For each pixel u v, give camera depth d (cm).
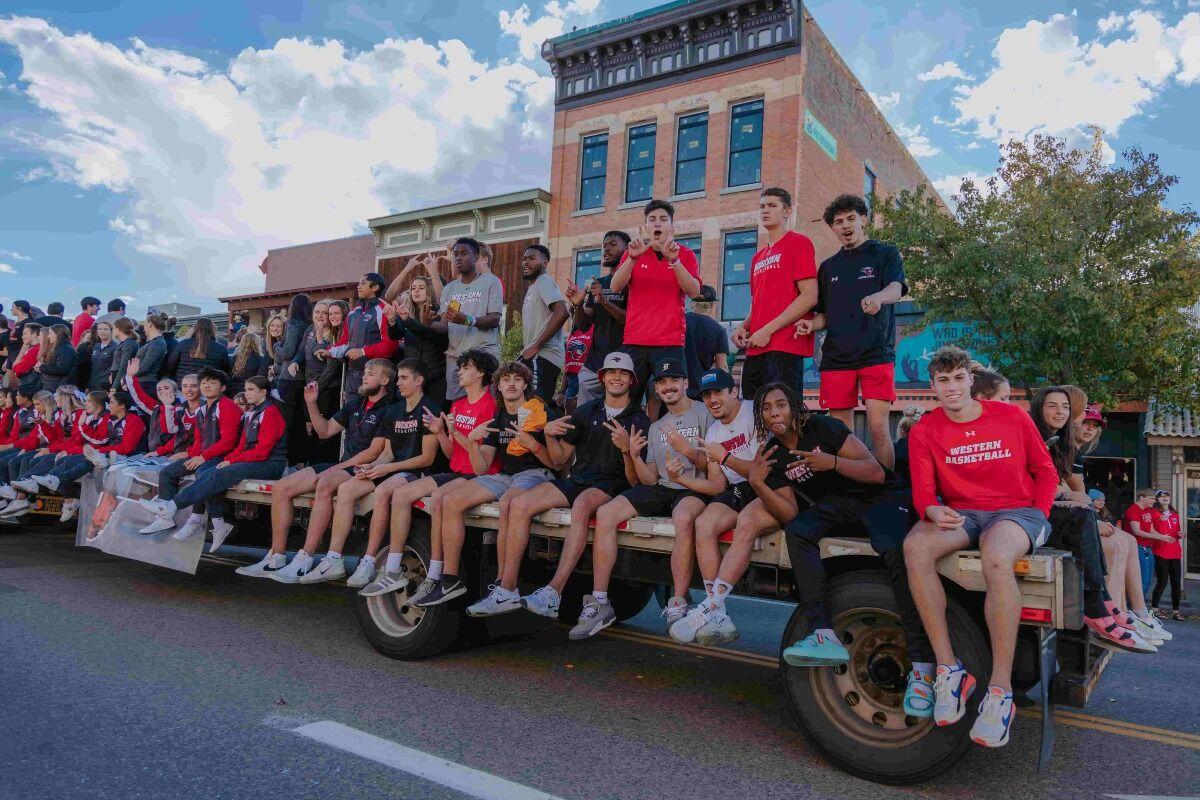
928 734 344
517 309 2127
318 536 588
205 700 421
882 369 508
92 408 868
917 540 350
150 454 827
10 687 430
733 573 411
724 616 407
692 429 503
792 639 382
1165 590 1421
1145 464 1588
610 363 510
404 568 552
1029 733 445
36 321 1110
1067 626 335
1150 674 634
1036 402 515
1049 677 349
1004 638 329
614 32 2027
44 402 954
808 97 1839
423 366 617
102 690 431
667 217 550
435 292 773
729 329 1786
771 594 412
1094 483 1638
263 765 340
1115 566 490
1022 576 336
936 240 1365
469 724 405
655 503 476
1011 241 1290
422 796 316
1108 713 499
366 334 757
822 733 369
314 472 624
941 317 1425
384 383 654
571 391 740
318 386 779
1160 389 1324
